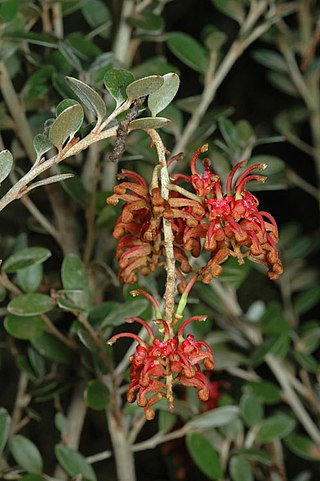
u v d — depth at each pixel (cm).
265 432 77
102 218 71
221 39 77
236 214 57
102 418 92
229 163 78
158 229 58
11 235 83
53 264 82
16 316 69
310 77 89
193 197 57
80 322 69
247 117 99
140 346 58
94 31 77
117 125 59
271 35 88
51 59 74
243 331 80
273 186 77
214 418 73
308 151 89
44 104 76
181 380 57
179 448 79
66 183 70
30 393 74
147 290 71
